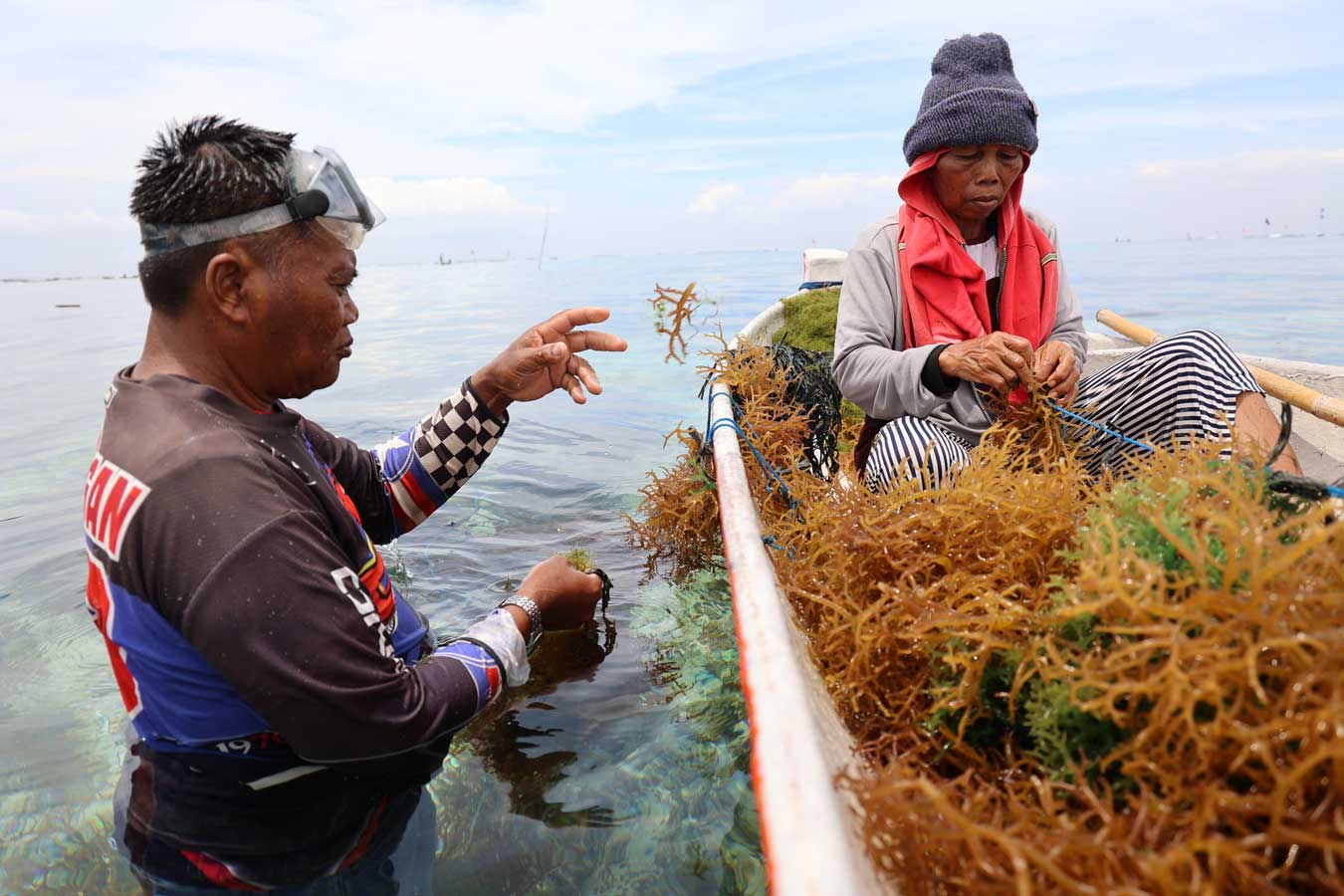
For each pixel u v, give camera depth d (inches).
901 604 54.0
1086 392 91.9
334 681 53.7
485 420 89.6
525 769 72.2
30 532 143.9
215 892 58.4
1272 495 50.6
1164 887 30.5
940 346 89.3
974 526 58.0
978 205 95.5
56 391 303.6
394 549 127.2
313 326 60.4
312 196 57.6
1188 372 81.0
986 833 33.3
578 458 184.7
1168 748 38.8
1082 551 48.3
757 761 35.9
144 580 53.6
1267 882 30.4
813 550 70.6
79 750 78.3
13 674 93.6
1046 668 44.0
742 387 119.9
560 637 97.5
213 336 59.1
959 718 50.8
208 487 52.5
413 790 68.3
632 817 65.7
